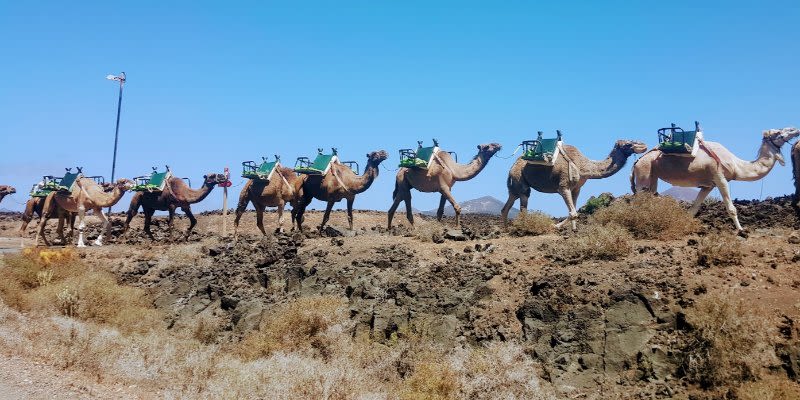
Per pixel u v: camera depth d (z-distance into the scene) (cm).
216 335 2008
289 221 4288
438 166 2611
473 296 1745
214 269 2414
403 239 2352
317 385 1438
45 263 2525
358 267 2067
